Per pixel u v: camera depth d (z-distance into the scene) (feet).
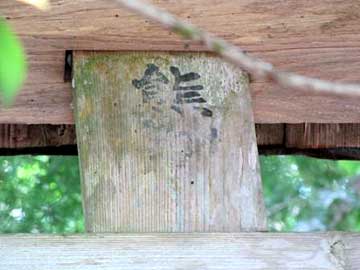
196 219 3.01
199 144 3.10
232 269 2.87
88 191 3.03
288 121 3.49
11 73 1.57
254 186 3.07
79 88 3.12
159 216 3.01
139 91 3.14
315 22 3.07
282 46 3.12
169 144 3.09
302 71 3.21
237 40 3.06
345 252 2.92
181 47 3.13
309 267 2.89
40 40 3.02
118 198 3.02
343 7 3.06
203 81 3.18
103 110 3.11
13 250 2.83
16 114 3.43
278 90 3.33
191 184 3.05
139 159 3.07
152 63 3.16
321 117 3.50
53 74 3.22
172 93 3.15
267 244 2.90
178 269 2.85
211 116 3.14
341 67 3.22
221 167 3.08
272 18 3.04
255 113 3.44
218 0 2.98
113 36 3.03
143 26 3.00
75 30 2.99
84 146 3.07
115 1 1.52
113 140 3.09
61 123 3.52
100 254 2.85
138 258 2.85
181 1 2.96
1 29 1.58
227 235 2.90
